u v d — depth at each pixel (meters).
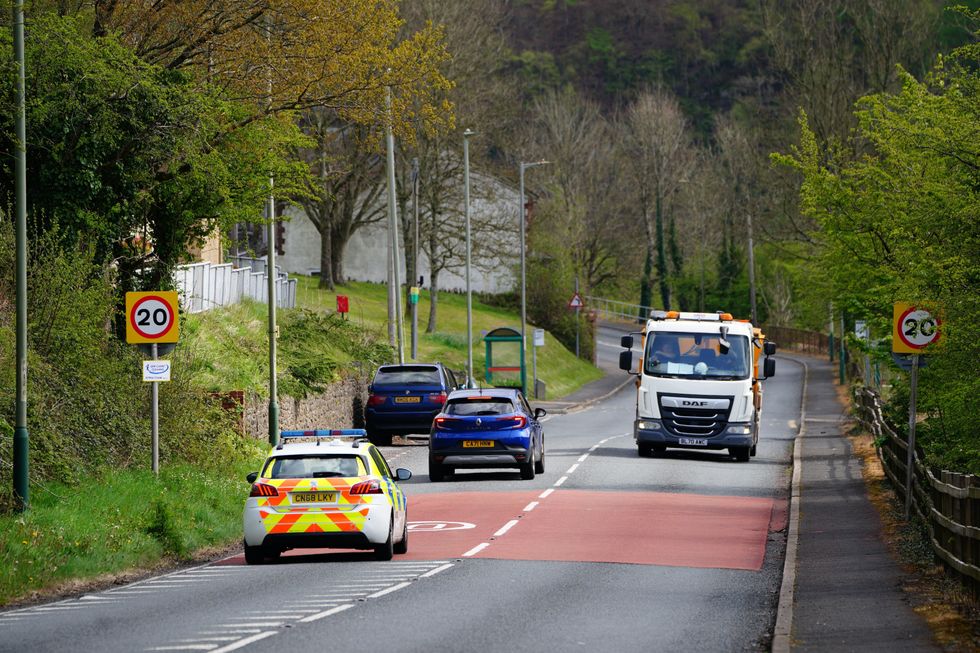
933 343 58.41
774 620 38.06
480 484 82.56
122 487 61.50
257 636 34.38
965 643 32.31
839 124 190.62
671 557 52.84
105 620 38.03
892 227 71.25
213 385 88.38
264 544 50.56
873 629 34.78
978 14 60.41
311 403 107.38
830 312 136.00
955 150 54.56
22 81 57.22
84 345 68.94
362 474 51.25
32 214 74.00
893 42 190.12
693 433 97.12
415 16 195.50
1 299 67.75
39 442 61.31
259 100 86.88
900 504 66.75
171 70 81.56
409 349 176.50
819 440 114.69
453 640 33.94
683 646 33.62
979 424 55.59
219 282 126.62
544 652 32.47
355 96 88.94
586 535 59.59
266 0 84.25
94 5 82.94
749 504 72.94
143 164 77.75
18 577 45.22
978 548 38.28
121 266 82.81
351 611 38.88
